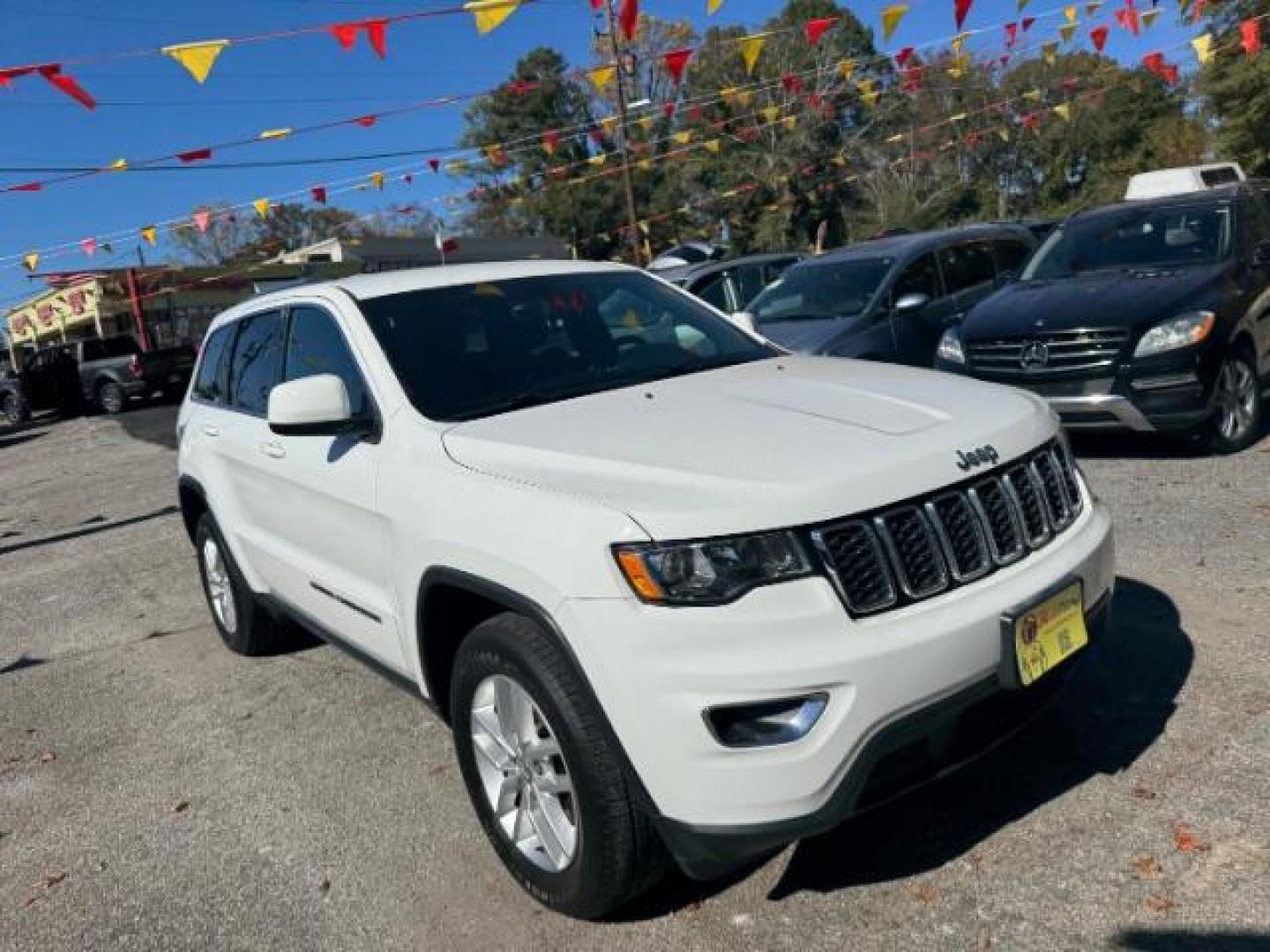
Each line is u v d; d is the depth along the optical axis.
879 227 42.72
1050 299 7.38
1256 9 21.66
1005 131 22.14
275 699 5.04
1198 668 3.95
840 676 2.52
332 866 3.53
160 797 4.21
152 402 25.91
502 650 2.92
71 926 3.39
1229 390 6.90
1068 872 2.94
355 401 3.85
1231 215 7.58
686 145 17.86
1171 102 41.47
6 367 30.20
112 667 5.91
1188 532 5.46
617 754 2.67
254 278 29.56
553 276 4.43
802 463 2.77
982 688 2.72
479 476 3.10
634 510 2.65
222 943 3.19
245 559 5.07
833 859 3.16
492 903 3.20
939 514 2.79
